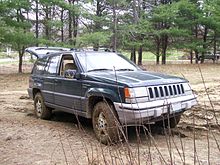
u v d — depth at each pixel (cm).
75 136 728
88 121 888
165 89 666
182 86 706
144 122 632
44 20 2591
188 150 628
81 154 600
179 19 2931
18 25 2234
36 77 929
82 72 739
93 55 800
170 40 3181
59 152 621
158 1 3209
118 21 2869
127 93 623
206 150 627
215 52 3272
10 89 1627
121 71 759
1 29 2094
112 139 630
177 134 736
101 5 2898
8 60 4072
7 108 1091
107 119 645
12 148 651
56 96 830
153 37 3130
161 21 2914
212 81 1750
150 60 4025
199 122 833
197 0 3070
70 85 769
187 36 3011
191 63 3186
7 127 810
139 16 2938
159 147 641
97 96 684
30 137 723
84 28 2805
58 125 838
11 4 2159
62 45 2408
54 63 866
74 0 2684
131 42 2820
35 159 588
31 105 1141
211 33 3203
